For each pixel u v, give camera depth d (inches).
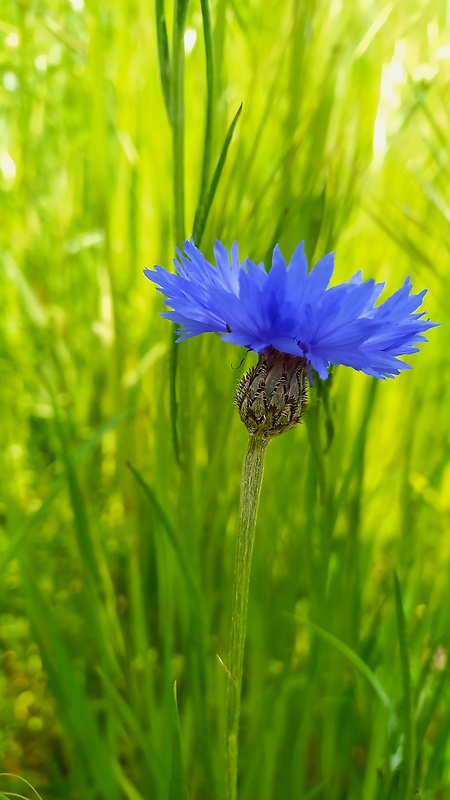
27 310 10.7
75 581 9.9
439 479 9.1
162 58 6.5
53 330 10.3
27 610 8.3
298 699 8.7
